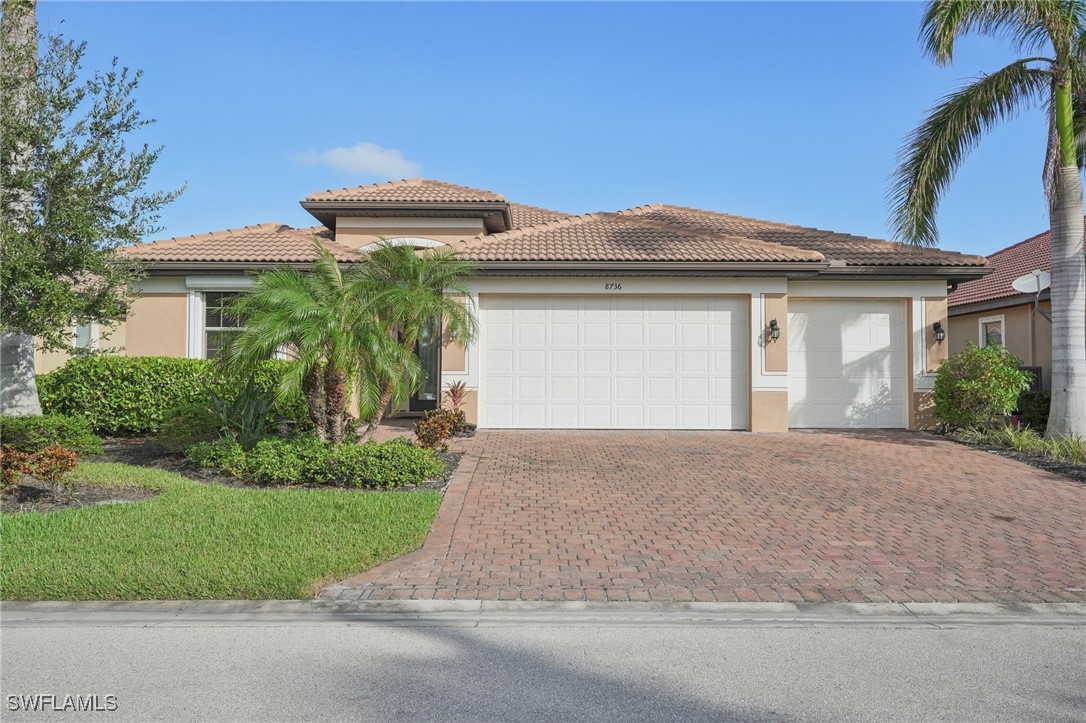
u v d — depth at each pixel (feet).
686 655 15.15
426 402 55.36
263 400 36.83
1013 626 16.93
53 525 23.15
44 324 29.40
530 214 71.36
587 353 48.26
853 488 30.91
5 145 28.68
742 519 25.94
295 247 51.65
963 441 43.42
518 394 48.11
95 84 30.07
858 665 14.70
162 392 41.47
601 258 46.03
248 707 12.81
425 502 26.71
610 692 13.47
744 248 48.67
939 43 39.93
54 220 29.43
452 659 14.89
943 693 13.47
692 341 48.32
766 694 13.41
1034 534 24.34
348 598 18.33
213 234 55.01
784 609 17.93
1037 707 12.94
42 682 13.80
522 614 17.51
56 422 34.06
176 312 49.42
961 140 42.93
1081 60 39.96
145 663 14.64
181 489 28.48
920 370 49.14
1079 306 40.14
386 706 12.88
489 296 48.24
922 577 20.16
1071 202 40.27
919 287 49.37
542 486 30.94
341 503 26.30
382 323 35.06
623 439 43.91
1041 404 49.75
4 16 30.35
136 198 31.37
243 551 20.74
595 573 20.27
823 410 50.14
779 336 47.32
